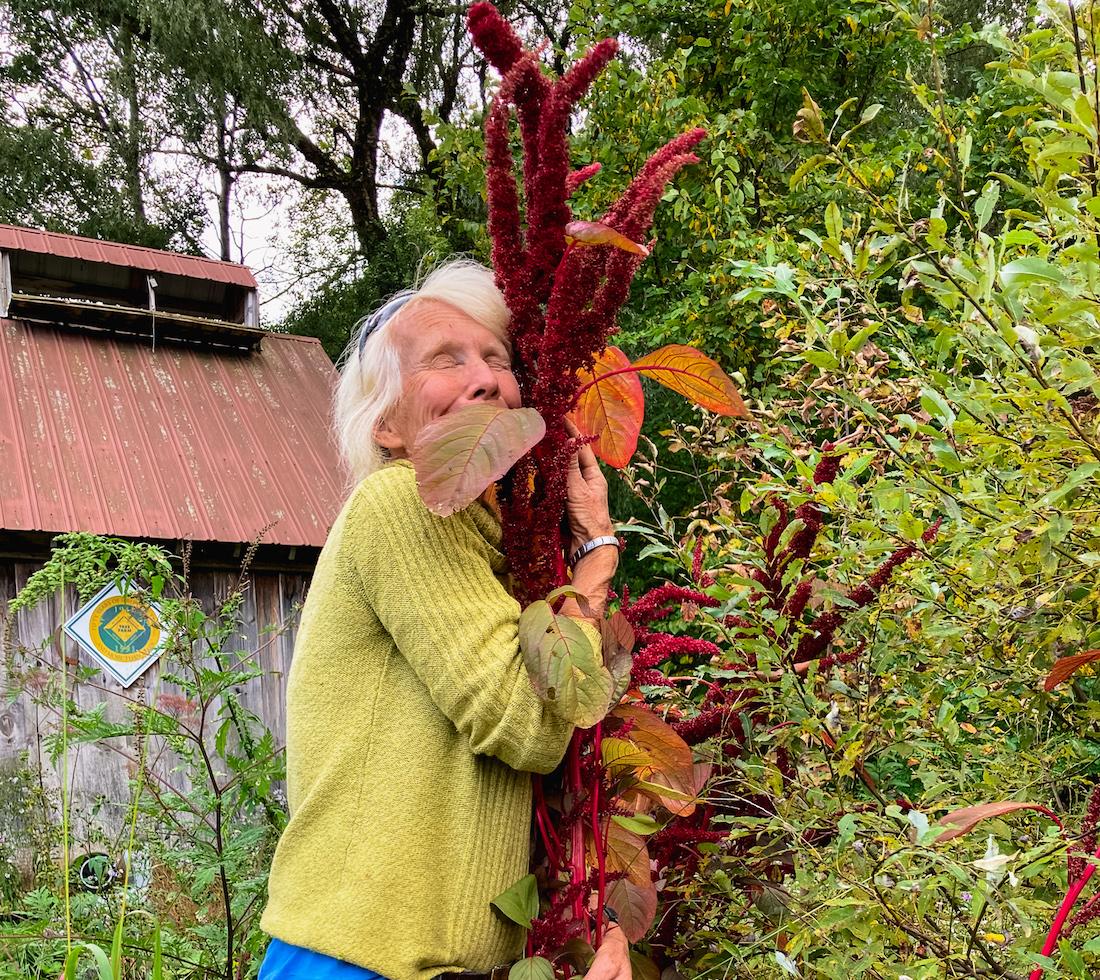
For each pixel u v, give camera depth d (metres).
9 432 5.02
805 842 1.27
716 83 5.40
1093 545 1.24
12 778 2.82
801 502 1.41
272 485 5.37
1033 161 1.20
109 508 4.74
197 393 5.98
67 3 11.78
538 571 1.13
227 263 6.80
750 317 3.93
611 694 1.02
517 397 1.21
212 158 13.95
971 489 1.24
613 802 1.16
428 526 1.08
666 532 1.68
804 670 1.41
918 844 1.01
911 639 1.48
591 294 1.08
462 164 5.74
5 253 5.95
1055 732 1.59
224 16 11.09
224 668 2.63
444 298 1.24
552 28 11.91
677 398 4.84
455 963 1.07
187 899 2.36
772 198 4.69
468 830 1.08
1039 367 1.08
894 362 1.69
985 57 6.89
